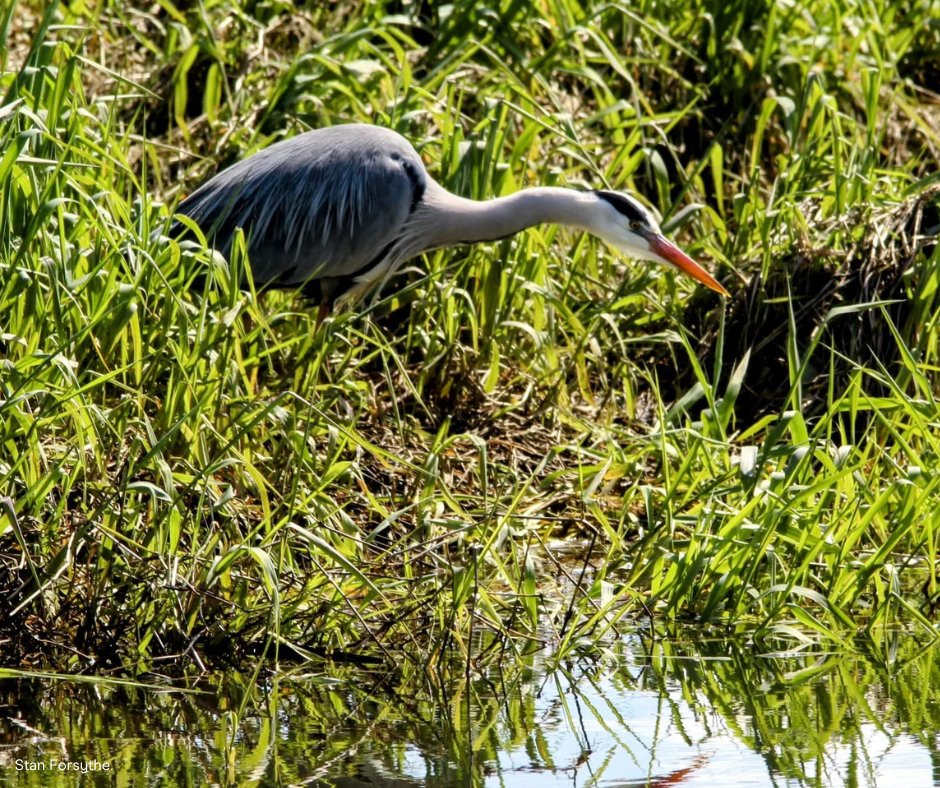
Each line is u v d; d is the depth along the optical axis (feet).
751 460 32.94
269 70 50.83
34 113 36.60
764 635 31.17
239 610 29.84
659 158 47.42
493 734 25.96
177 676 28.53
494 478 38.24
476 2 50.65
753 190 46.44
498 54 51.49
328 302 42.04
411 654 29.84
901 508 32.86
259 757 24.62
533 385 42.06
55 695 27.48
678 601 31.89
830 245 45.32
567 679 28.81
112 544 29.22
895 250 44.09
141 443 30.76
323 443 37.06
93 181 36.29
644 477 39.40
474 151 44.24
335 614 30.17
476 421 41.39
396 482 37.45
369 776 23.90
